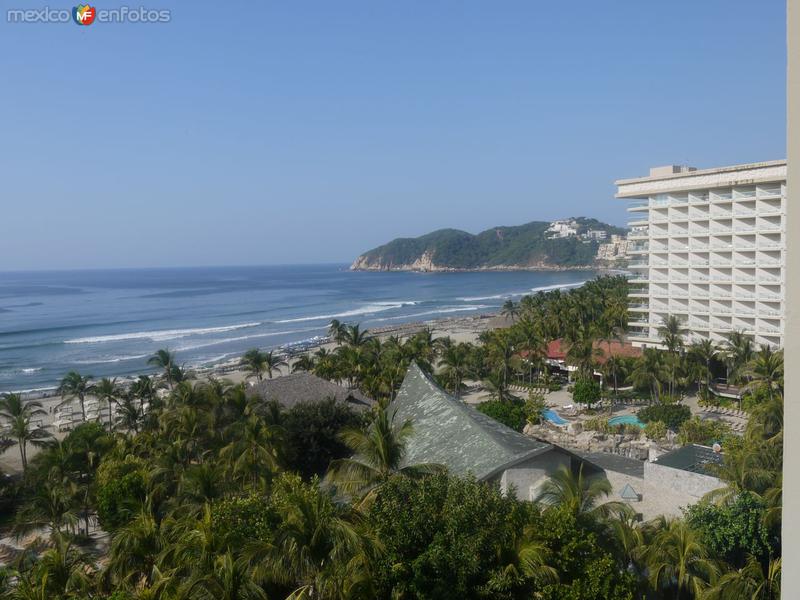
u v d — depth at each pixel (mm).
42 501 39562
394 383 71750
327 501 23516
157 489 36656
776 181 81250
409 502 23672
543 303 157500
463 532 21438
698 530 27781
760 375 62875
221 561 20750
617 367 81562
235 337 161500
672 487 35812
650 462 38094
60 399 93125
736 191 85062
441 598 19688
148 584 22984
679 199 92125
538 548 21562
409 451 38281
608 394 78500
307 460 44812
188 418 47969
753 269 85312
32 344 147500
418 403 44875
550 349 99062
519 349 91000
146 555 25672
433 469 27672
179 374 82938
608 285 180375
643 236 97375
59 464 45938
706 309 90062
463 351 90562
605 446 56219
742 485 32031
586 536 24000
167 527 26422
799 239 4926
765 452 34906
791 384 5004
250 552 20953
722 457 38969
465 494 23078
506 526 22312
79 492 43969
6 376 112062
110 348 143000
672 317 85250
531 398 72312
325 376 81938
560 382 93500
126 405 66688
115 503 37281
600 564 22312
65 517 39219
